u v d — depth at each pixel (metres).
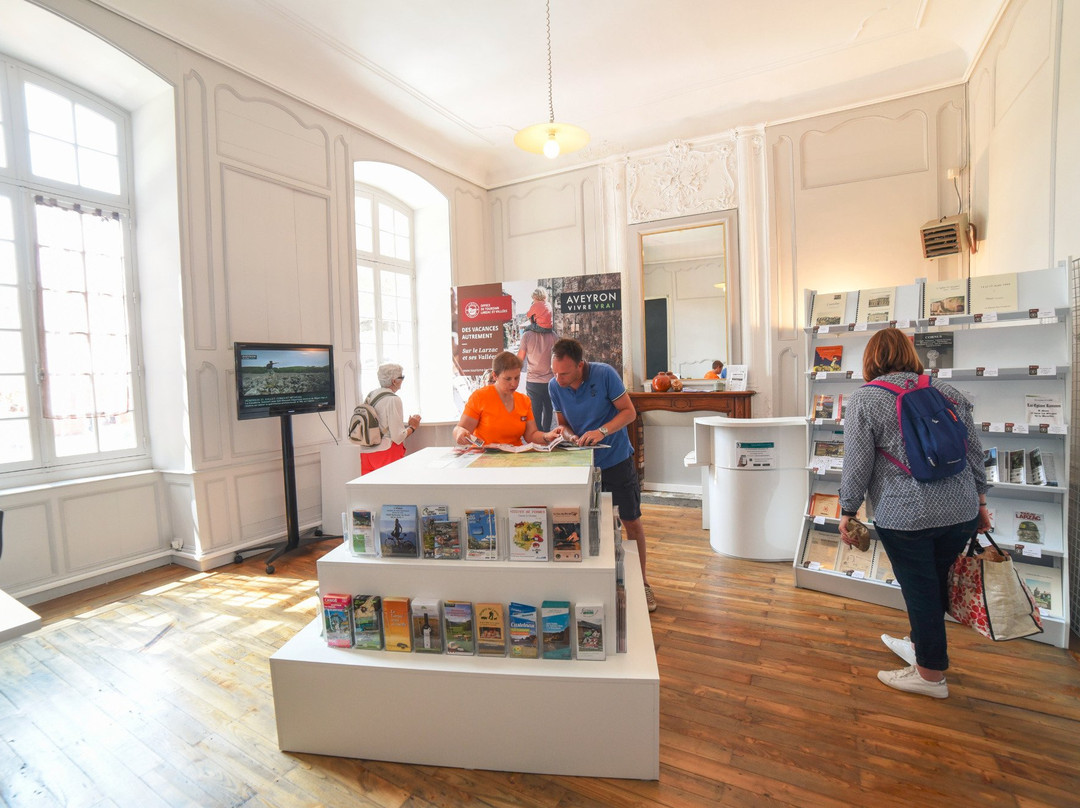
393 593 1.83
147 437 3.99
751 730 1.94
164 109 3.69
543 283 5.36
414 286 6.55
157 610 3.12
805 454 3.65
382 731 1.80
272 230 4.28
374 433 4.10
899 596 2.90
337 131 4.87
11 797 1.70
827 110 5.05
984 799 1.61
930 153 4.70
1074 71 2.69
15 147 3.38
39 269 3.47
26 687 2.33
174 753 1.89
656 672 1.66
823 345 3.32
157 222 3.79
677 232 5.79
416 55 4.36
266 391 3.91
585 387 2.81
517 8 3.83
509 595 1.75
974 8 3.90
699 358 5.73
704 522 4.47
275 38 4.02
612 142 5.98
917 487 1.94
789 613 2.89
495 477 1.82
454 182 6.35
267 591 3.40
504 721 1.72
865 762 1.77
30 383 3.44
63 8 3.10
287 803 1.64
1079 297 2.62
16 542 3.21
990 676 2.26
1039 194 3.11
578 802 1.61
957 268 4.67
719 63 4.65
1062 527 2.57
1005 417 2.77
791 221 5.25
